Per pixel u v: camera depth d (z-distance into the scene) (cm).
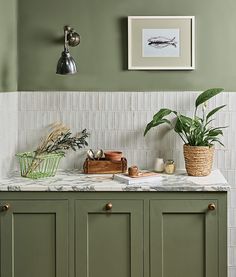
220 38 362
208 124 365
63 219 312
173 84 365
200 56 363
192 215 311
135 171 325
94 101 366
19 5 364
